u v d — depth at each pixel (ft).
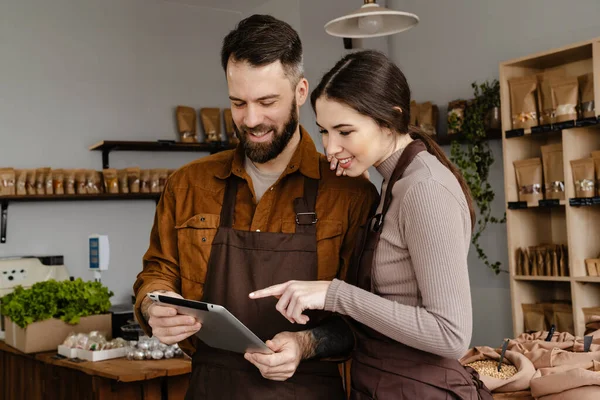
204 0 20.24
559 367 6.56
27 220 18.21
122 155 19.53
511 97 14.73
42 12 18.57
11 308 12.53
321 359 5.85
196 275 6.19
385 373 5.12
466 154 16.71
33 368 13.20
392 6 19.38
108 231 19.34
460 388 5.05
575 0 14.80
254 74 5.63
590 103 13.34
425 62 18.51
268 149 5.90
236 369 5.84
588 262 13.50
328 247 6.04
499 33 16.53
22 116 18.20
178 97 20.39
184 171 6.57
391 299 5.08
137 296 6.18
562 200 13.69
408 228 4.83
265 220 6.13
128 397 10.49
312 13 18.78
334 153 5.21
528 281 14.98
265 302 5.92
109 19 19.47
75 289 12.92
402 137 5.37
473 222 5.41
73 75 18.89
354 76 5.05
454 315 4.59
